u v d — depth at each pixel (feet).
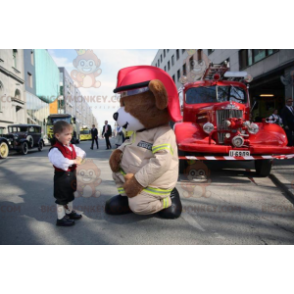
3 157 31.76
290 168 18.42
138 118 8.37
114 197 9.99
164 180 8.63
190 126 17.02
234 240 7.81
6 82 57.93
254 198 12.17
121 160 9.41
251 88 45.06
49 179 17.15
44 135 56.95
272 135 16.01
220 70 19.60
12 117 59.88
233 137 15.02
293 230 8.55
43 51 78.64
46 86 77.36
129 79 8.64
